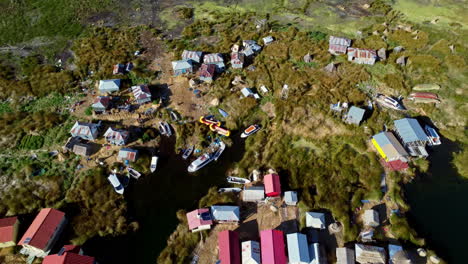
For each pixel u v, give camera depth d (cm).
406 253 4603
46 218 4925
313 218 5022
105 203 5459
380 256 4556
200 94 7269
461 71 7525
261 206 5409
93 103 7019
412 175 5750
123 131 6347
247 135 6525
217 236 5072
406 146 6050
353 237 4931
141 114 6844
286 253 4706
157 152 6309
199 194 5706
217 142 6438
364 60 7812
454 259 4759
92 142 6341
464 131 6488
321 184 5612
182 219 5262
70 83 7550
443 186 5659
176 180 5906
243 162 6062
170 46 8575
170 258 4797
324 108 6781
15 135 6419
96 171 5844
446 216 5266
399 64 7750
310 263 4600
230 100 7106
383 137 6088
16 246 4859
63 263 4300
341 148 6141
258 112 6931
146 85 7244
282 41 8594
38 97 7281
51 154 6106
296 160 6028
